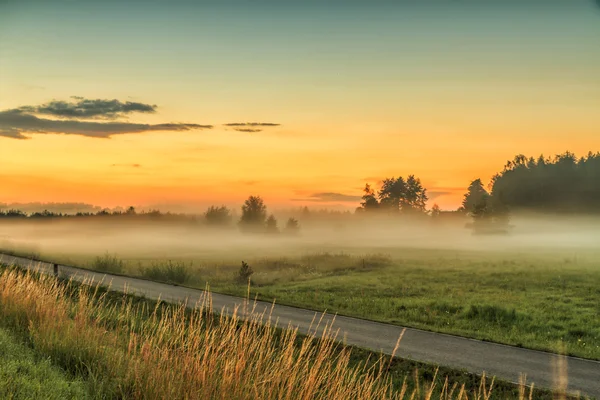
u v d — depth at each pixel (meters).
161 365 7.87
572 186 158.12
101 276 32.47
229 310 19.89
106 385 7.87
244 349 8.11
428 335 17.55
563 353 15.21
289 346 8.47
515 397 11.41
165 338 9.24
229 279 38.56
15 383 6.99
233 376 7.79
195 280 34.88
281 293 29.08
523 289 31.44
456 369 13.17
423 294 29.53
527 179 168.00
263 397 7.38
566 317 21.70
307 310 22.02
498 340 16.84
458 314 22.41
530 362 14.14
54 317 10.52
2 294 12.62
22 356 8.56
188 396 7.32
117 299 20.69
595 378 12.70
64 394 7.17
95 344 9.22
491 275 39.56
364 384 8.45
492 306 22.06
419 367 13.31
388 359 13.88
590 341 17.44
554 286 32.41
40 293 12.62
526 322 20.22
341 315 21.22
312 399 7.85
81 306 11.28
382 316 21.69
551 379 12.55
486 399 9.11
